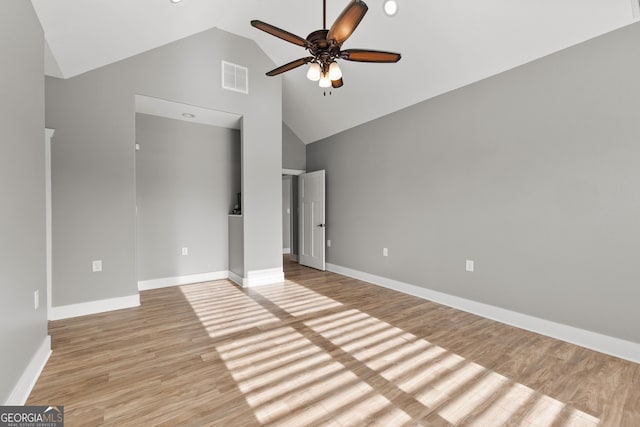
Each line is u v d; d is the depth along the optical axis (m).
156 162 4.04
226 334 2.51
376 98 3.92
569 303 2.38
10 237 1.51
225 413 1.53
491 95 2.88
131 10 2.47
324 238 5.18
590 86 2.25
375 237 4.28
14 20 1.60
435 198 3.44
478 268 3.02
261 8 3.38
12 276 1.53
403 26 2.90
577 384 1.79
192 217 4.33
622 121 2.11
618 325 2.14
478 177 3.00
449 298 3.29
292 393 1.70
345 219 4.85
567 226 2.39
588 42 2.25
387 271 4.09
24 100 1.74
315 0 3.04
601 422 1.47
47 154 2.76
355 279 4.55
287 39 2.01
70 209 2.89
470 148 3.07
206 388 1.75
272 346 2.29
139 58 3.27
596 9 2.07
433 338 2.44
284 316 2.93
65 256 2.86
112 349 2.23
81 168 2.94
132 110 3.22
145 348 2.25
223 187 4.60
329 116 4.78
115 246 3.11
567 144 2.38
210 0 2.93
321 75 2.29
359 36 3.22
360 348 2.26
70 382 1.80
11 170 1.53
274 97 4.27
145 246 3.96
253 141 4.08
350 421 1.47
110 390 1.72
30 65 1.86
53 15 2.08
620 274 2.13
